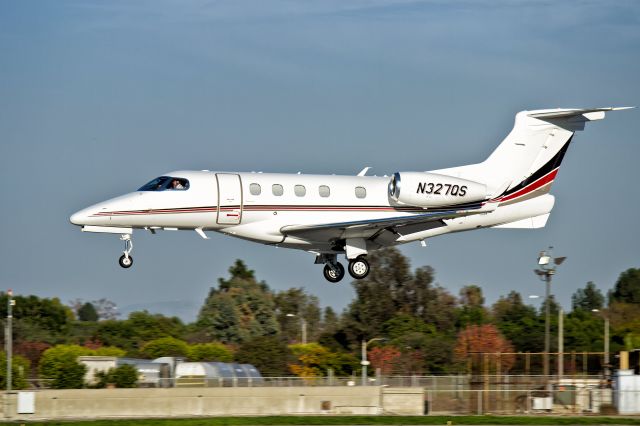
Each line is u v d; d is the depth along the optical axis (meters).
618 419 79.62
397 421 77.81
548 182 104.50
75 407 80.56
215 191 94.31
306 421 77.06
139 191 94.69
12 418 78.75
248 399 83.81
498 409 88.94
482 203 100.88
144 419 78.31
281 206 95.88
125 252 94.94
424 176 98.56
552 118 103.56
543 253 123.88
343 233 97.38
